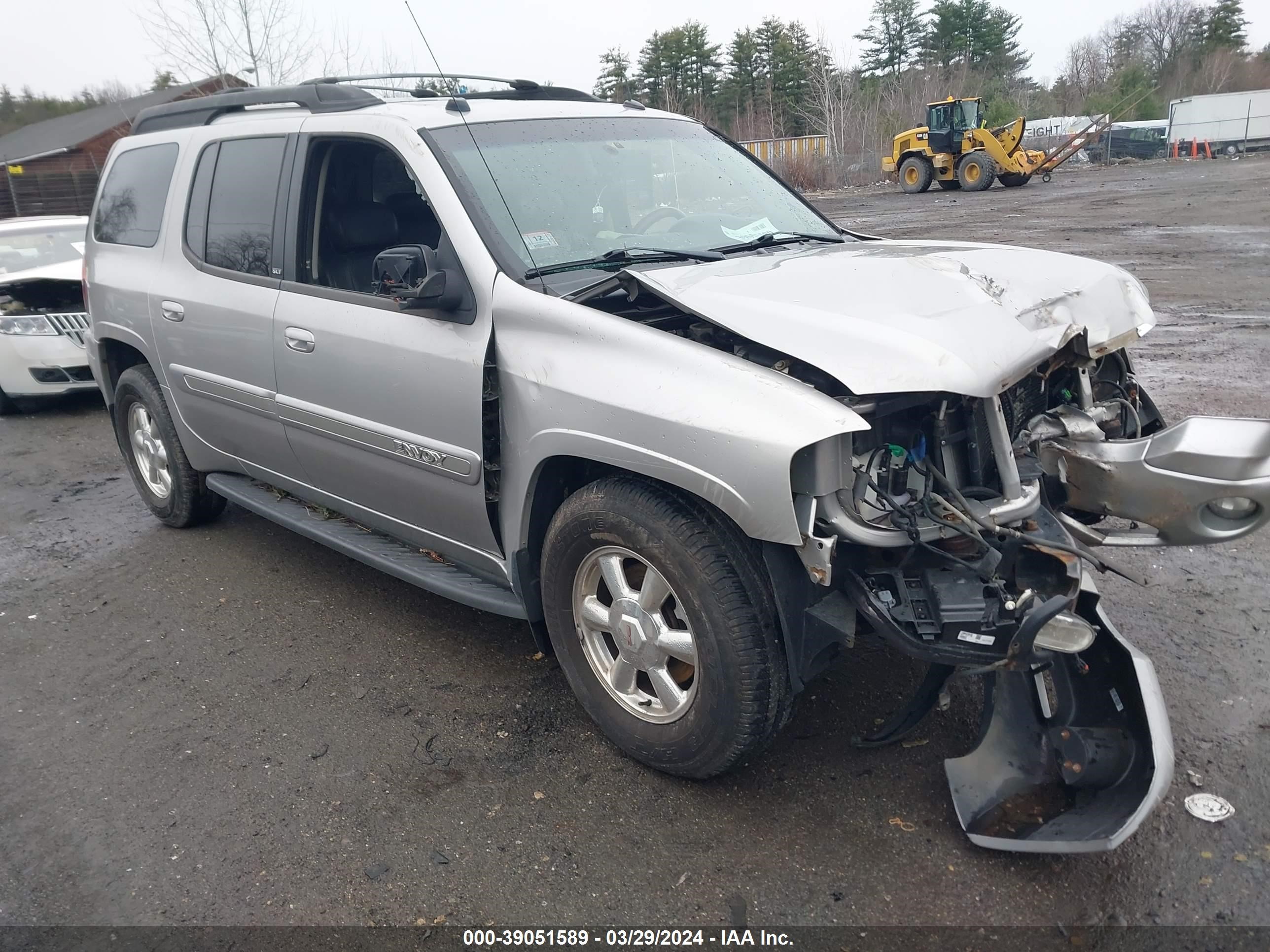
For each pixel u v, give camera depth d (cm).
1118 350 357
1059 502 314
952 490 266
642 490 285
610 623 306
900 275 305
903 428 275
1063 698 277
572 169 367
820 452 246
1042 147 4216
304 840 290
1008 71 6994
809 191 3612
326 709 360
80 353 833
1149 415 367
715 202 402
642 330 283
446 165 340
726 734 278
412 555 390
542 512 321
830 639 268
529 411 303
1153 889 252
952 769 277
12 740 353
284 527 493
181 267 459
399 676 380
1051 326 305
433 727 345
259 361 410
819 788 299
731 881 264
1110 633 272
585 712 348
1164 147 4472
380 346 348
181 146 473
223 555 513
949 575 262
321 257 393
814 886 261
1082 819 253
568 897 262
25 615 457
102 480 670
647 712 305
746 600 268
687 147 418
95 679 393
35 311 830
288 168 398
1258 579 414
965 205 2402
